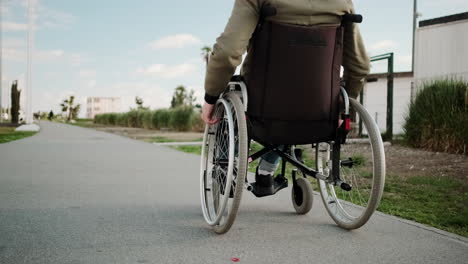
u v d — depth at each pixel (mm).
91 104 110938
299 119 2605
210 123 2895
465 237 2619
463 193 4129
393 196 3994
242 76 2689
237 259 2193
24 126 22953
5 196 3922
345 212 2941
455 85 8328
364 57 2750
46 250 2332
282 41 2426
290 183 4789
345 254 2283
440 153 7492
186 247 2404
